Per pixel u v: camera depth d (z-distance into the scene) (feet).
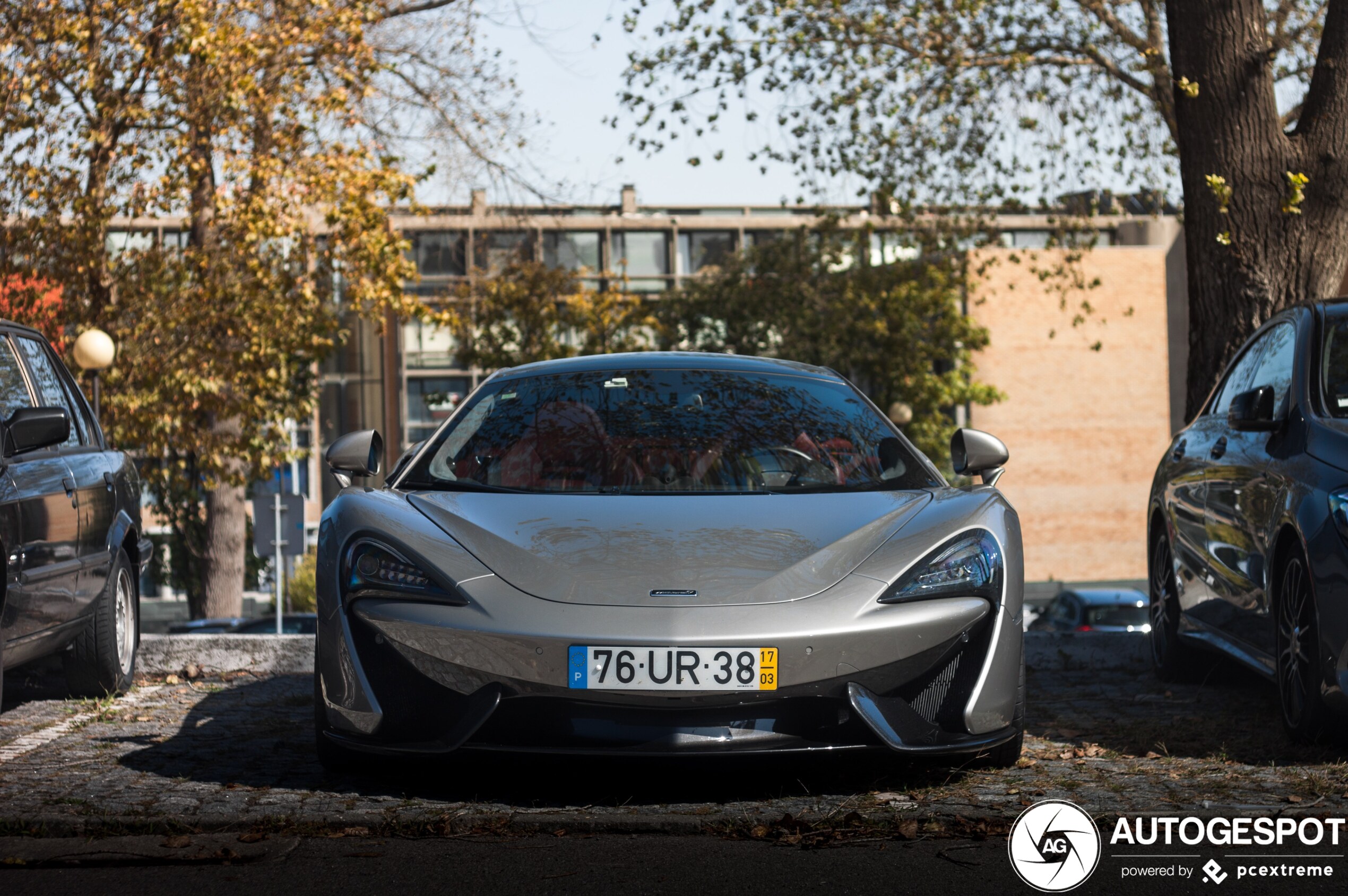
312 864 10.03
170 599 155.22
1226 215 27.81
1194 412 28.53
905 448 15.24
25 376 18.56
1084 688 20.42
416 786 12.63
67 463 18.42
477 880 9.62
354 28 59.00
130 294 60.03
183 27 54.54
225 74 55.47
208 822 10.98
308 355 66.13
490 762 13.58
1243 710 17.87
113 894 9.29
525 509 13.10
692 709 11.44
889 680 11.75
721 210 187.83
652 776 13.00
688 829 10.91
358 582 12.38
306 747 14.98
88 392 59.88
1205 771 13.15
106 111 54.75
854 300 117.50
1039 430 182.39
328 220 58.03
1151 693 19.70
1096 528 183.73
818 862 10.03
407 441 167.53
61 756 14.34
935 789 12.24
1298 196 27.17
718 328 123.24
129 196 56.39
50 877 9.71
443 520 12.84
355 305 60.34
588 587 11.73
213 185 60.75
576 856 10.21
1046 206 58.85
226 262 60.44
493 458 14.58
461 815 11.13
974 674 12.23
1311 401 15.76
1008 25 53.93
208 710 18.24
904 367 119.96
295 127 57.72
